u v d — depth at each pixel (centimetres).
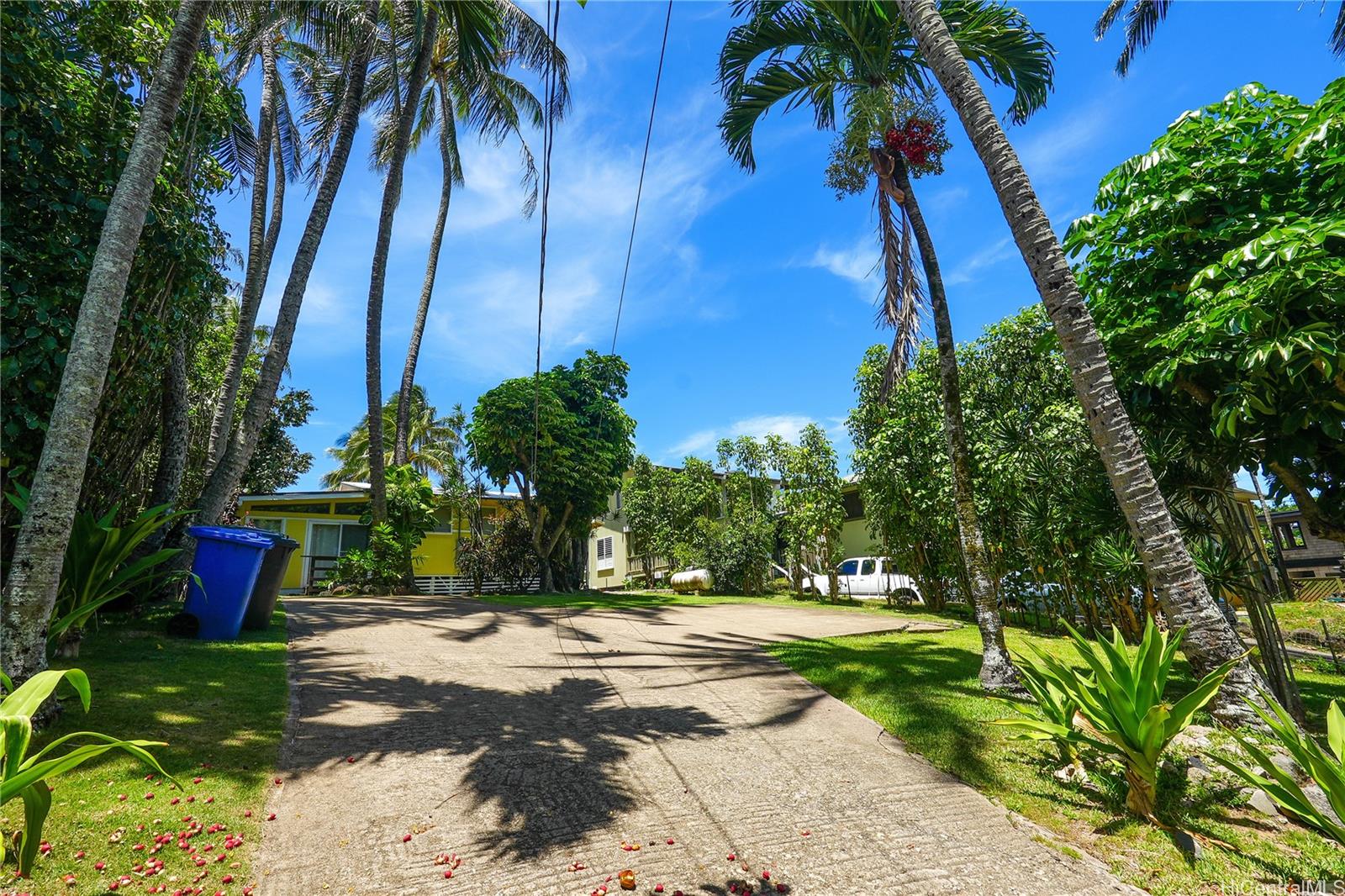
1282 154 506
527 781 415
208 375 1880
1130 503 486
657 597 1889
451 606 1311
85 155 658
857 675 719
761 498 2308
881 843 352
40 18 632
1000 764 465
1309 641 1225
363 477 3650
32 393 615
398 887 296
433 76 2038
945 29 606
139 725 448
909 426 1480
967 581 1325
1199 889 308
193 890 281
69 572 574
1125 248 591
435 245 2102
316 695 568
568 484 1995
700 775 440
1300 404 502
